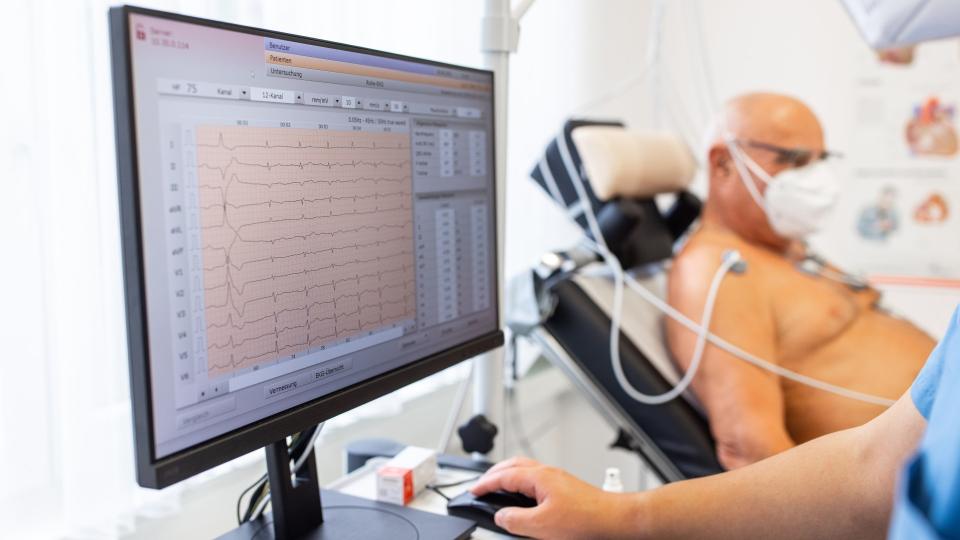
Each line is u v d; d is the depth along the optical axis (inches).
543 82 72.9
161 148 21.2
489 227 36.7
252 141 24.0
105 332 37.1
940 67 71.7
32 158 34.0
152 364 21.4
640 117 83.4
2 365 33.6
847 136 75.5
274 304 25.1
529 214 72.3
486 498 32.2
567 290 49.9
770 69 78.1
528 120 71.0
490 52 40.0
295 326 26.0
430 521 30.7
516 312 49.9
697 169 61.4
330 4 48.5
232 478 44.4
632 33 82.6
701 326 48.9
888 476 25.6
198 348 22.7
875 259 75.9
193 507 42.6
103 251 36.9
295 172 25.6
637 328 50.8
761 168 52.4
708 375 47.7
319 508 30.2
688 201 60.0
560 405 86.1
